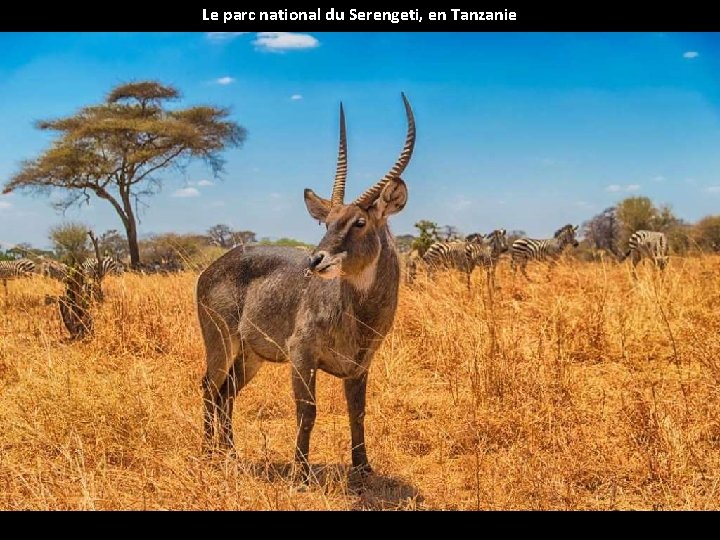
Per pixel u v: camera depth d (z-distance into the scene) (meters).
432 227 20.28
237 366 7.16
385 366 8.80
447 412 7.51
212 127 36.53
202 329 7.26
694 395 7.36
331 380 8.65
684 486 5.79
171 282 13.02
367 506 5.70
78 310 11.29
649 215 31.39
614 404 7.51
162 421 7.05
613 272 14.09
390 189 5.85
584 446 6.41
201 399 8.09
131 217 34.50
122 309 11.38
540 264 16.55
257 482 5.88
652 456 6.14
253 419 8.00
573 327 9.73
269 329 6.62
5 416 7.28
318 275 5.67
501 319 10.26
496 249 21.41
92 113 36.00
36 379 7.88
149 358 9.80
